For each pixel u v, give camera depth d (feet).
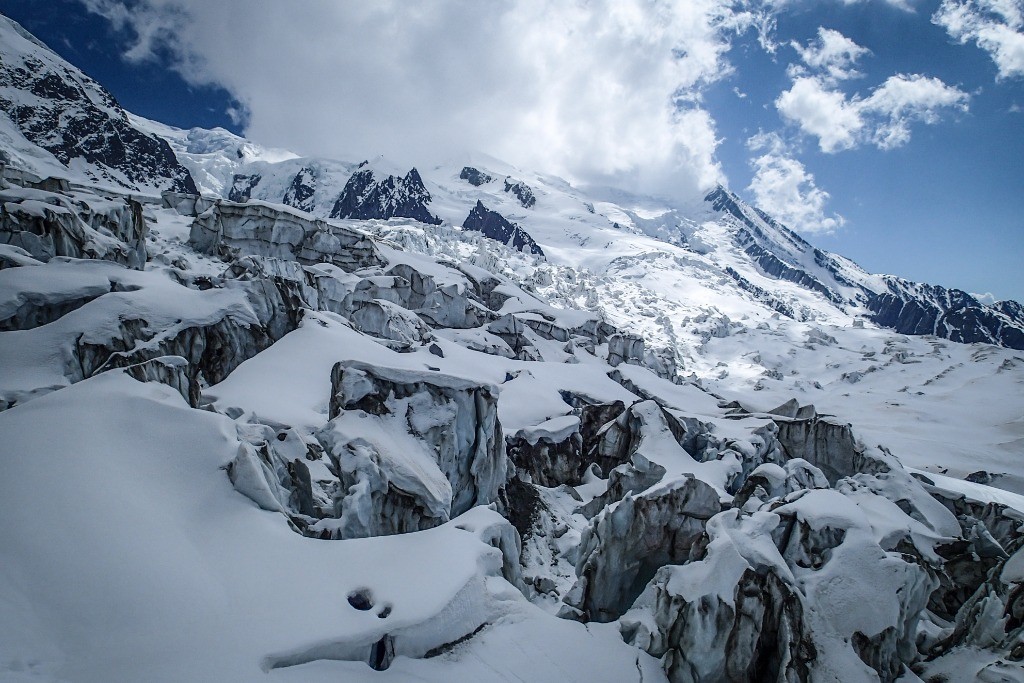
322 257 220.02
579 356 240.73
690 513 71.10
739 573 51.47
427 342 168.66
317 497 64.18
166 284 97.71
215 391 87.40
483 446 84.17
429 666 43.73
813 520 55.42
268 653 38.50
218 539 47.96
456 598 48.70
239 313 100.73
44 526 41.04
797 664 47.06
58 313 81.87
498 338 217.56
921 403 336.70
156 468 50.93
